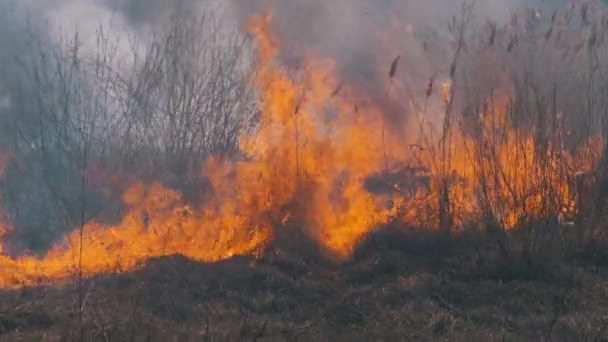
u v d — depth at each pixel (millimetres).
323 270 24078
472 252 24250
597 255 23688
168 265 23484
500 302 20984
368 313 20016
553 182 24109
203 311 19984
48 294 21297
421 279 22250
